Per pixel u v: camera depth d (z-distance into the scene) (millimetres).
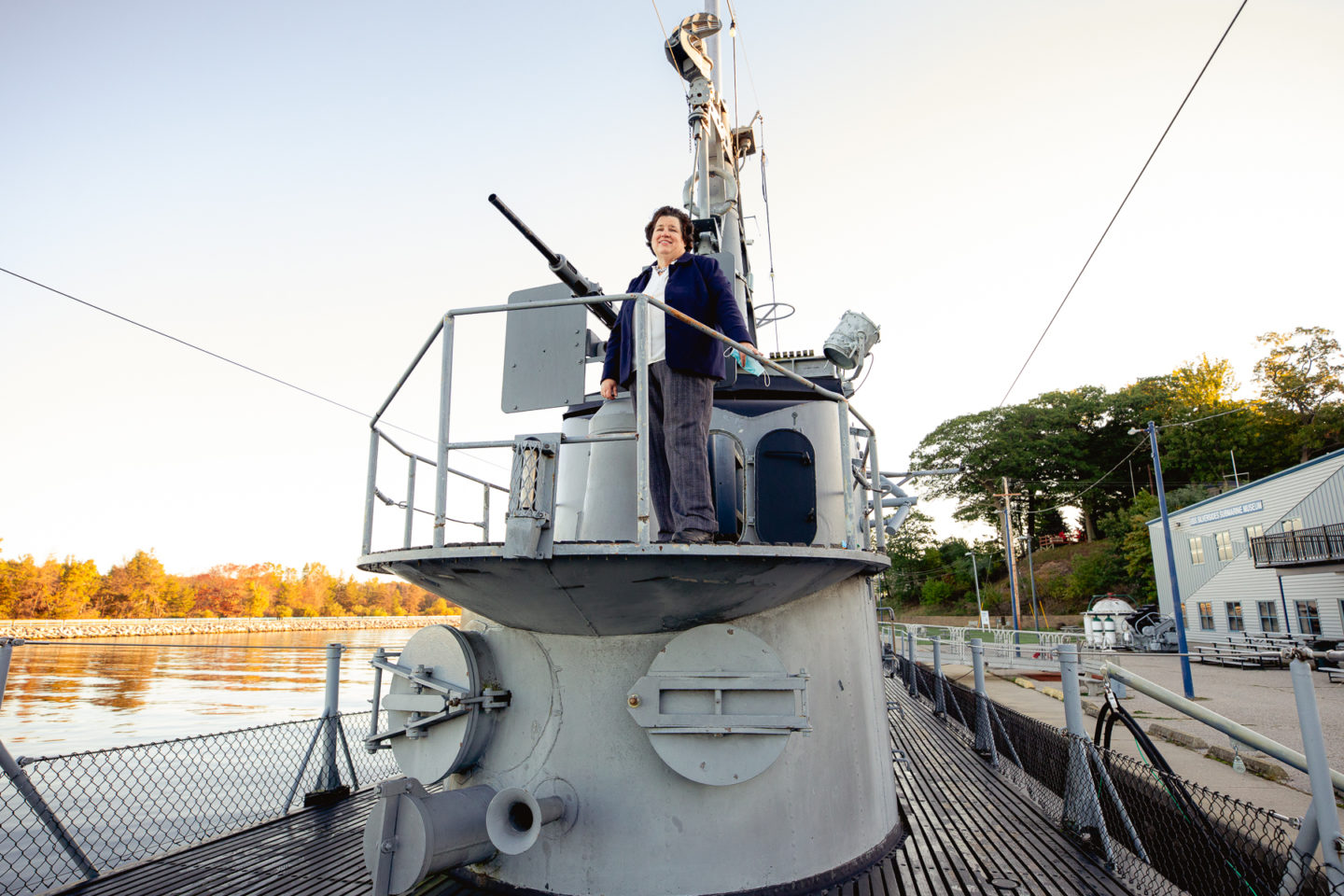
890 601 66938
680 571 2596
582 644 3230
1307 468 23578
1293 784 6301
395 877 2568
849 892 3100
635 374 3373
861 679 3760
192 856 3646
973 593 56062
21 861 4227
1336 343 45375
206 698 17969
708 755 2914
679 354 2918
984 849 3672
